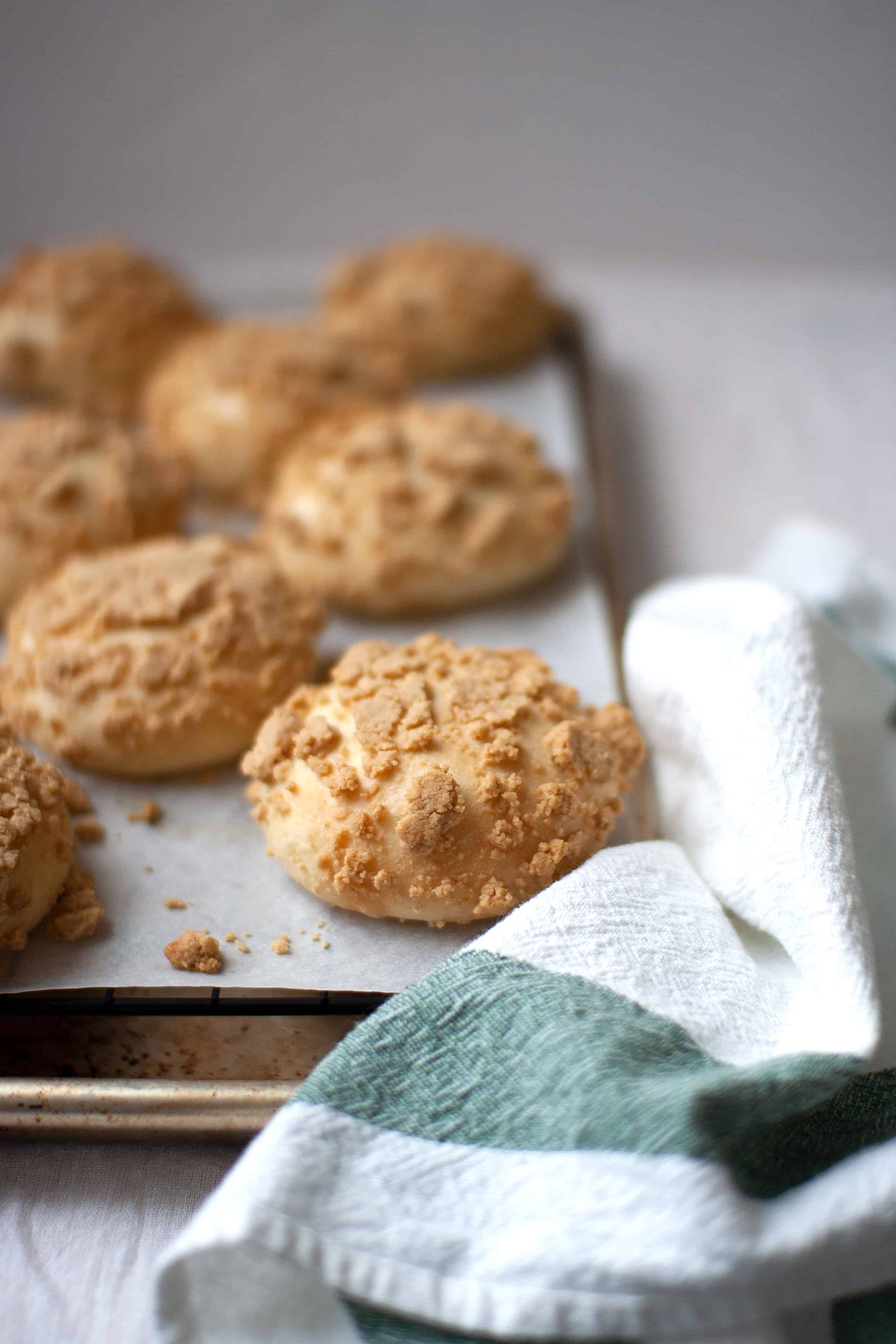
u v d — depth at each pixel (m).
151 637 0.55
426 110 0.89
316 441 0.66
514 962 0.47
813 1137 0.46
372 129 0.89
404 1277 0.43
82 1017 0.50
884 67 0.87
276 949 0.50
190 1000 0.49
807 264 0.92
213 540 0.60
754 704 0.52
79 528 0.62
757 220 0.92
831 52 0.86
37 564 0.61
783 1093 0.44
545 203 0.92
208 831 0.54
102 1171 0.49
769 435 0.79
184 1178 0.48
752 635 0.53
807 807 0.50
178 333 0.74
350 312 0.76
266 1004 0.49
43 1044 0.50
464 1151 0.45
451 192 0.92
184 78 0.87
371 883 0.50
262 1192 0.43
